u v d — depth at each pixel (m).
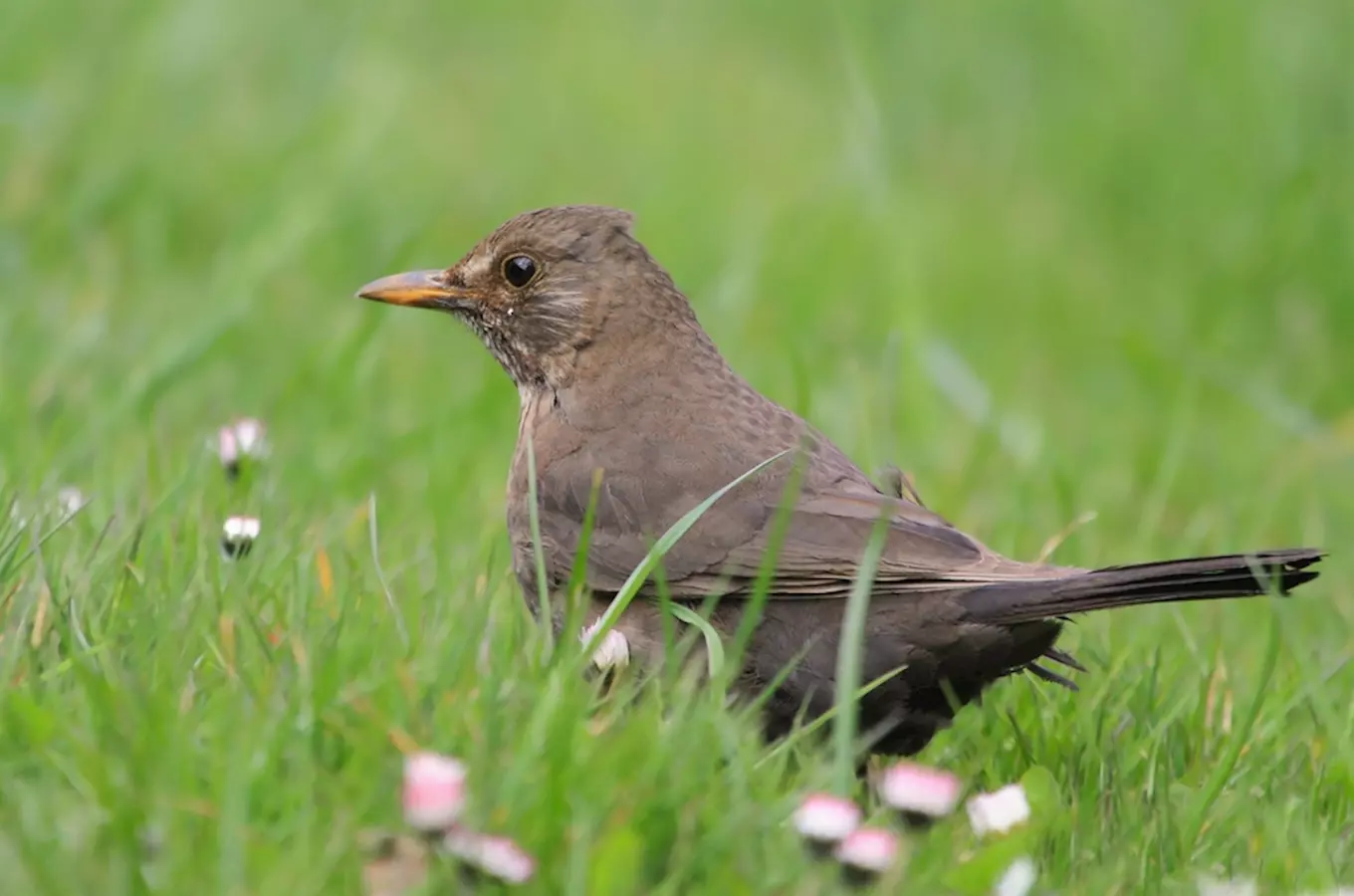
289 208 16.52
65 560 8.80
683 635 8.96
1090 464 14.94
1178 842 7.97
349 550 9.95
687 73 24.41
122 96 18.11
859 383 13.66
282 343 14.81
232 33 19.66
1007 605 8.32
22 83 17.98
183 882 6.30
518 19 25.64
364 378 13.15
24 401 12.09
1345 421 16.62
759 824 7.02
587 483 9.36
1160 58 23.09
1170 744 8.98
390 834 6.73
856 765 8.73
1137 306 19.19
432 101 21.64
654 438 9.44
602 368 9.78
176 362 12.63
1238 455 15.24
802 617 8.73
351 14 21.09
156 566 8.97
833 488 9.09
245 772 6.62
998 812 7.59
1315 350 18.23
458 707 7.35
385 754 7.10
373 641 8.08
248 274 15.07
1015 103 23.58
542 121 21.55
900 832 7.38
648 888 6.83
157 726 6.92
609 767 7.01
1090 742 8.76
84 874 6.29
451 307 10.05
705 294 16.80
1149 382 17.16
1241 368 17.97
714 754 7.33
